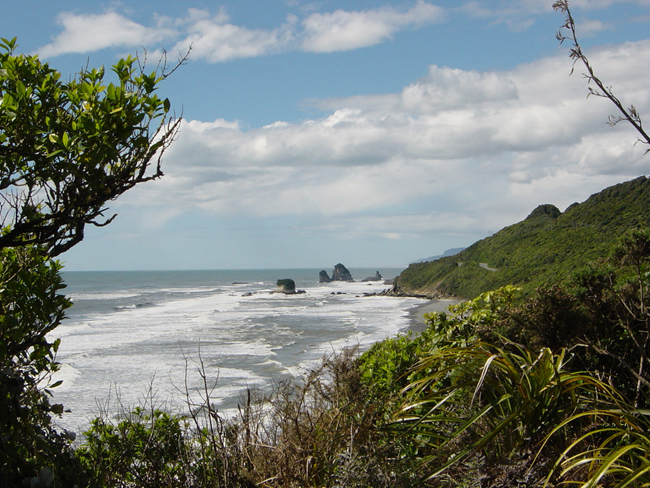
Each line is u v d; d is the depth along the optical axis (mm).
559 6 2453
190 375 22438
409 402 3012
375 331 41031
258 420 2770
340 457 2408
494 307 4867
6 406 2287
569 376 2639
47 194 2410
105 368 25906
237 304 78688
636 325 3785
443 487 2412
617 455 1967
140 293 112688
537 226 85188
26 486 2209
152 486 2811
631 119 2283
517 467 2295
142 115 2426
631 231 3916
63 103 2438
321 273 183750
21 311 2705
